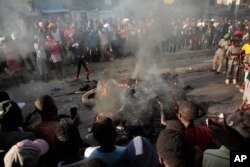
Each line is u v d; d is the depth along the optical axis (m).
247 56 7.43
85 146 3.70
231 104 6.91
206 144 2.80
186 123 2.82
